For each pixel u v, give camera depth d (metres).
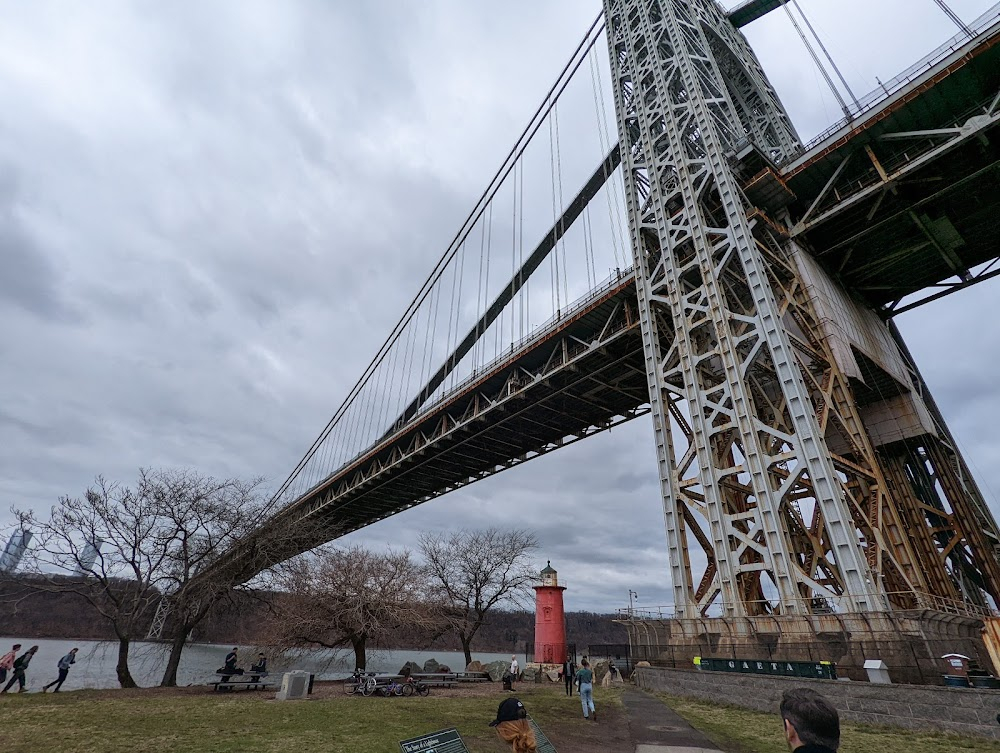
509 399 37.22
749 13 41.56
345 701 13.99
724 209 22.95
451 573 34.31
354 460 59.16
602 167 42.44
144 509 19.67
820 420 19.30
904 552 19.12
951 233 25.28
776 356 18.89
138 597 19.02
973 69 20.28
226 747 8.21
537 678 22.86
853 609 14.70
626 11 34.50
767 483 17.69
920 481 25.75
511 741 3.92
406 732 9.80
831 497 16.12
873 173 23.55
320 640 22.80
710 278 22.11
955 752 8.58
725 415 20.56
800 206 25.62
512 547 36.72
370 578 24.80
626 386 36.88
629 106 31.75
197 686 18.62
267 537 21.89
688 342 22.12
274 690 17.48
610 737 9.60
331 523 67.88
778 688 12.55
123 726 9.75
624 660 24.34
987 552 23.48
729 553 18.05
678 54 28.83
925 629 13.56
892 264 27.47
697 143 27.98
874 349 26.09
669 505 20.48
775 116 36.47
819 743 2.39
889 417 25.98
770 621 15.80
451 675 19.89
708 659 15.51
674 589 19.11
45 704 12.42
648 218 27.52
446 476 54.38
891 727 10.63
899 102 21.48
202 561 20.55
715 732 10.16
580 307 33.19
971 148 21.45
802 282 23.55
